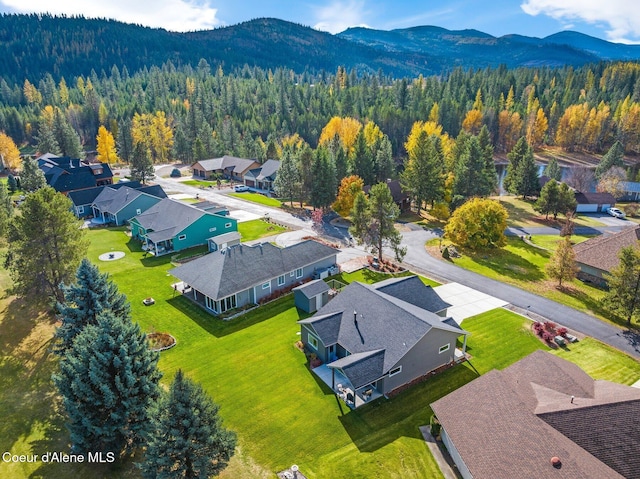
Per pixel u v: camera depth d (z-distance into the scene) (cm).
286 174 7456
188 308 3706
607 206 7812
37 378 2742
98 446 2109
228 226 5706
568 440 1912
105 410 2086
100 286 2669
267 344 3162
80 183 8000
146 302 3738
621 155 9944
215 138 12888
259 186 9438
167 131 13175
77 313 2606
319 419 2400
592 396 2225
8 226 3331
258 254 4053
